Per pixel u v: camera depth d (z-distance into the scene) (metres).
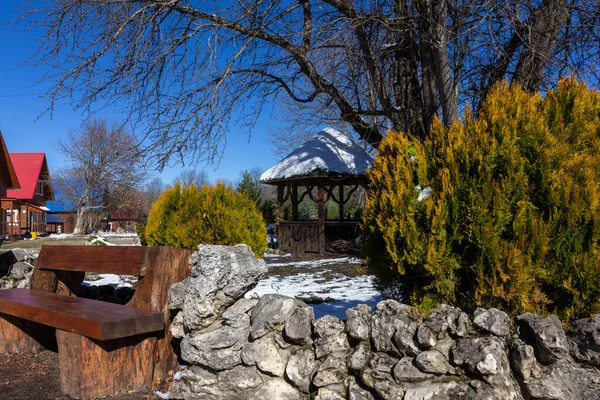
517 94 3.03
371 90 7.75
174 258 3.52
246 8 6.87
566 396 2.18
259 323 2.81
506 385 2.15
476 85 6.81
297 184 13.65
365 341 2.58
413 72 7.29
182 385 2.98
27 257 5.91
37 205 44.78
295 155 13.61
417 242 2.81
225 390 2.82
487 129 2.92
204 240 5.62
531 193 2.72
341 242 12.61
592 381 2.19
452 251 2.84
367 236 3.19
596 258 2.47
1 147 18.52
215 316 3.01
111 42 6.66
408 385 2.35
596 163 2.68
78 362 3.10
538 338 2.25
